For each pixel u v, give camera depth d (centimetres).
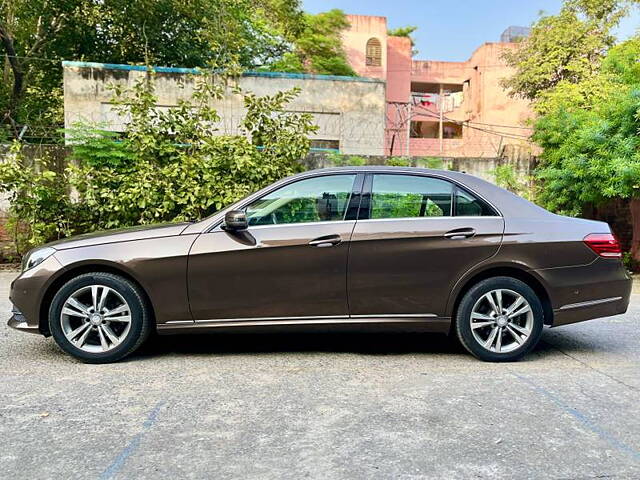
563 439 281
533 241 416
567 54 1909
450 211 426
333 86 1466
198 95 935
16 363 410
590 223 437
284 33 2203
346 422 300
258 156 905
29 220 896
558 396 346
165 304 402
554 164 1027
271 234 409
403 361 425
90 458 255
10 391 347
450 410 319
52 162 983
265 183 903
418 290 412
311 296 409
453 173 440
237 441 274
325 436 281
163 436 280
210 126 938
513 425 298
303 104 1453
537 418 309
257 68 2025
